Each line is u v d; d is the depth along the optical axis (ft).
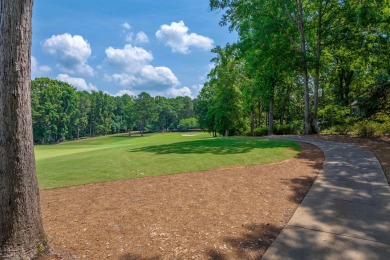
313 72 83.71
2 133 10.31
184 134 296.51
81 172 30.07
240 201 18.74
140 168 31.19
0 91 10.25
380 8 57.93
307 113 69.56
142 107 392.88
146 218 15.85
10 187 10.39
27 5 10.63
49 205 18.86
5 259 10.15
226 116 122.21
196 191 21.27
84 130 371.76
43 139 273.54
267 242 12.85
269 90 87.10
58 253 11.47
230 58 114.73
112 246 12.38
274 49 66.33
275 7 64.64
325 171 26.40
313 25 71.97
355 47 65.77
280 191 20.79
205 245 12.53
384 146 39.86
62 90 312.71
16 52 10.36
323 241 12.75
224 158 35.32
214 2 68.28
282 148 42.42
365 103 66.03
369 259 11.12
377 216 15.42
